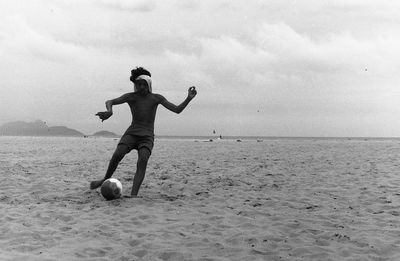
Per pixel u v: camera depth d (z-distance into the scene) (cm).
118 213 616
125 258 422
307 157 1736
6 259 409
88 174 1073
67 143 3638
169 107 771
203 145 3234
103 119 737
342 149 2502
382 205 684
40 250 445
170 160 1552
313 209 656
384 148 2652
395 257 427
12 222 562
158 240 481
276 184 904
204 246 462
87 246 458
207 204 693
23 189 833
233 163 1417
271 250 449
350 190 834
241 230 529
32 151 2145
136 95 775
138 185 754
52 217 594
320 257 425
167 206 670
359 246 464
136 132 766
